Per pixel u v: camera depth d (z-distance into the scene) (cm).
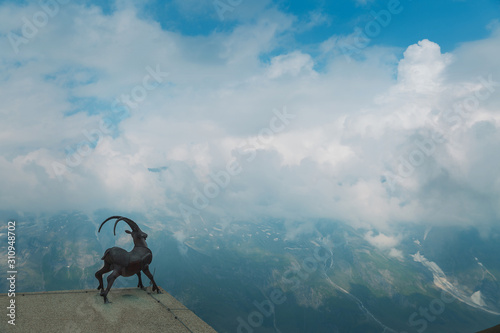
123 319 768
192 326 757
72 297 900
